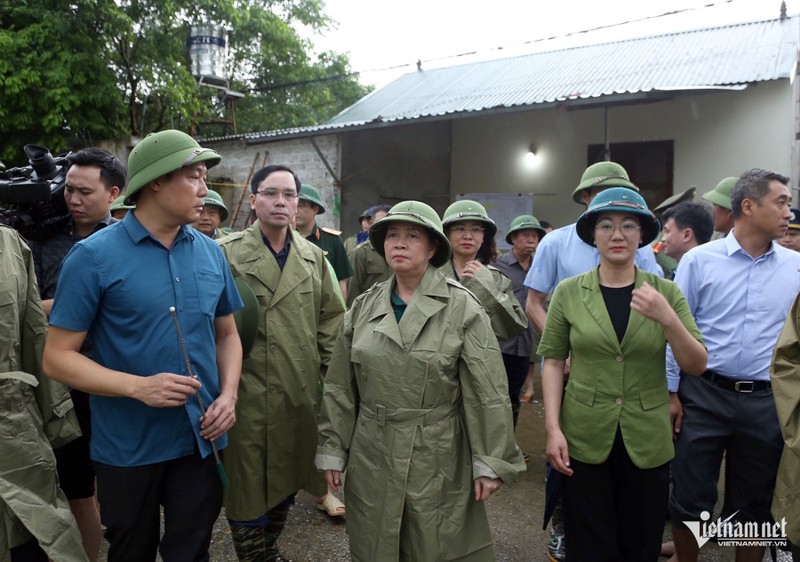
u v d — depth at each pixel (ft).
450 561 7.23
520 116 35.04
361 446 7.65
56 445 7.94
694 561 9.46
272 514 9.55
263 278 9.20
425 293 7.64
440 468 7.34
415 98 38.52
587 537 8.31
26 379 7.28
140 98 42.14
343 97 65.98
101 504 7.00
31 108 33.86
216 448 7.32
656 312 7.48
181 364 6.97
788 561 10.61
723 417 8.96
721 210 11.85
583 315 8.21
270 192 9.33
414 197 37.06
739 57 30.14
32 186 8.58
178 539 7.07
